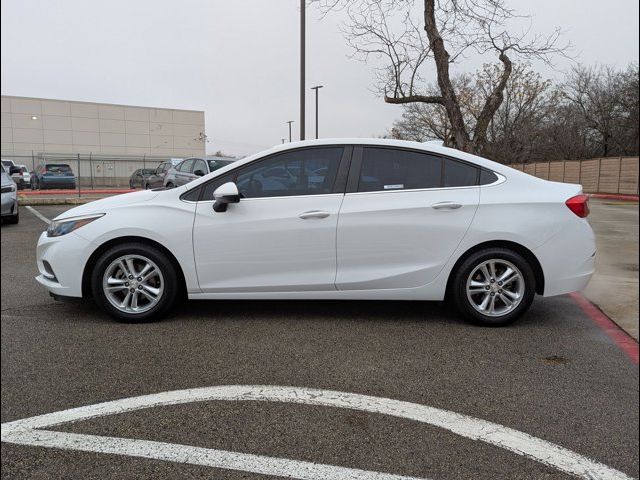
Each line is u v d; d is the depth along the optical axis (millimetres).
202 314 4930
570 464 2596
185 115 52031
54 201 17969
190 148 52594
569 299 5625
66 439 2768
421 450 2693
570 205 4570
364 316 4910
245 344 4141
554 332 4512
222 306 5203
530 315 5004
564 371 3684
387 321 4762
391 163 4664
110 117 48375
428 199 4547
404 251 4539
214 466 2539
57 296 4684
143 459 2598
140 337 4285
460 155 4691
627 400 3262
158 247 4590
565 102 38250
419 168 4656
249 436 2797
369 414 3045
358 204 4543
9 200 11391
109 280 4578
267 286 4578
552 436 2844
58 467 2533
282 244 4527
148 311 4605
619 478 2494
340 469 2521
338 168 4641
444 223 4512
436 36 8680
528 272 4523
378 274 4551
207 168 13680
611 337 4395
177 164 15617
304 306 5234
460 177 4645
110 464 2557
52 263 4562
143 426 2898
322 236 4516
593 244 4641
